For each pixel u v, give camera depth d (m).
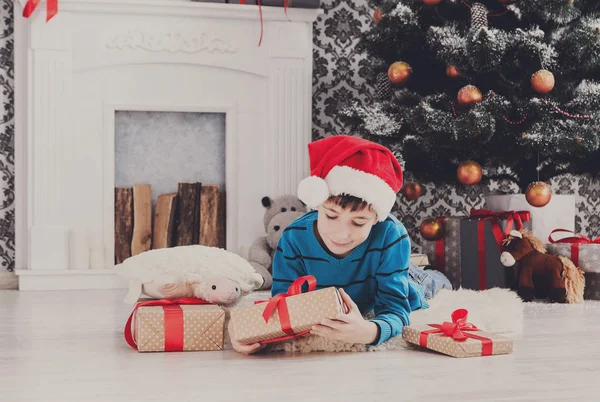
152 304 1.84
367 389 1.34
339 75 4.04
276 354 1.70
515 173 3.54
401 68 3.21
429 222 3.20
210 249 2.14
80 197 3.58
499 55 2.87
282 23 3.79
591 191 4.18
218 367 1.54
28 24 3.53
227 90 3.75
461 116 2.91
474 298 2.47
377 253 1.76
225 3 3.69
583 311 2.62
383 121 3.18
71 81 3.56
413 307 2.07
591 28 2.83
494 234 3.04
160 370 1.52
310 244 1.76
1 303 2.86
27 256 3.58
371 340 1.66
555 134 2.86
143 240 3.64
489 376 1.46
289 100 3.80
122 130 3.69
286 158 3.79
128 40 3.62
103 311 2.60
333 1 4.04
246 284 2.04
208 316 1.75
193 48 3.70
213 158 3.79
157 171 3.74
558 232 3.23
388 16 3.18
